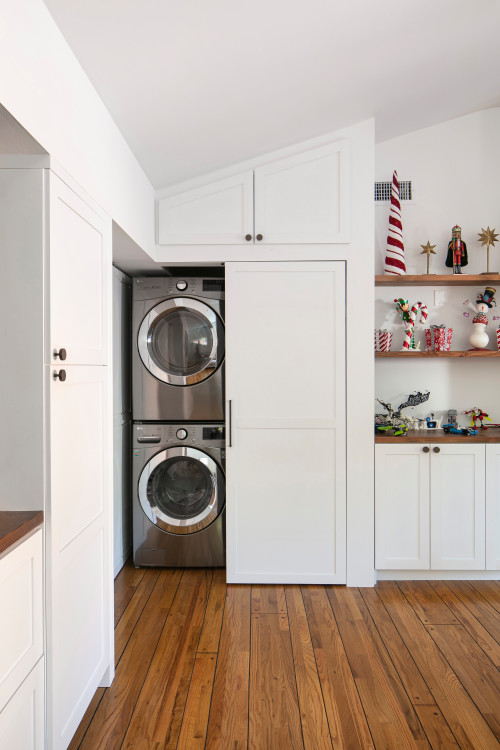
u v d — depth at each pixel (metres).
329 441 3.10
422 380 3.58
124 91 1.98
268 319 3.10
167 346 3.29
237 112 2.40
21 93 1.32
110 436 2.16
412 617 2.72
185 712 1.97
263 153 3.02
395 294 3.58
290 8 1.73
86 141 1.85
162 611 2.78
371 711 1.97
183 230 3.08
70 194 1.70
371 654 2.36
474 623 2.66
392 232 3.40
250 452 3.12
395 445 3.12
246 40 1.86
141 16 1.57
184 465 3.34
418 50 2.33
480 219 3.56
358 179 3.06
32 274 1.53
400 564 3.15
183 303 3.23
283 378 3.10
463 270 3.56
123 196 2.37
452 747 1.79
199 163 2.87
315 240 3.06
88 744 1.80
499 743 1.81
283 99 2.42
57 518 1.60
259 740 1.82
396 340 3.58
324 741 1.82
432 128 3.54
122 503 3.35
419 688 2.11
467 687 2.12
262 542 3.12
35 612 1.50
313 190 3.06
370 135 3.05
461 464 3.13
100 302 2.07
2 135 1.38
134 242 2.61
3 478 1.54
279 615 2.74
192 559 3.31
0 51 1.21
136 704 2.02
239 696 2.06
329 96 2.56
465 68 2.68
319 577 3.12
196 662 2.30
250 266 3.09
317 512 3.11
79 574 1.81
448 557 3.15
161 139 2.46
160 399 3.28
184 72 1.94
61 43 1.60
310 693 2.08
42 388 1.54
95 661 1.98
